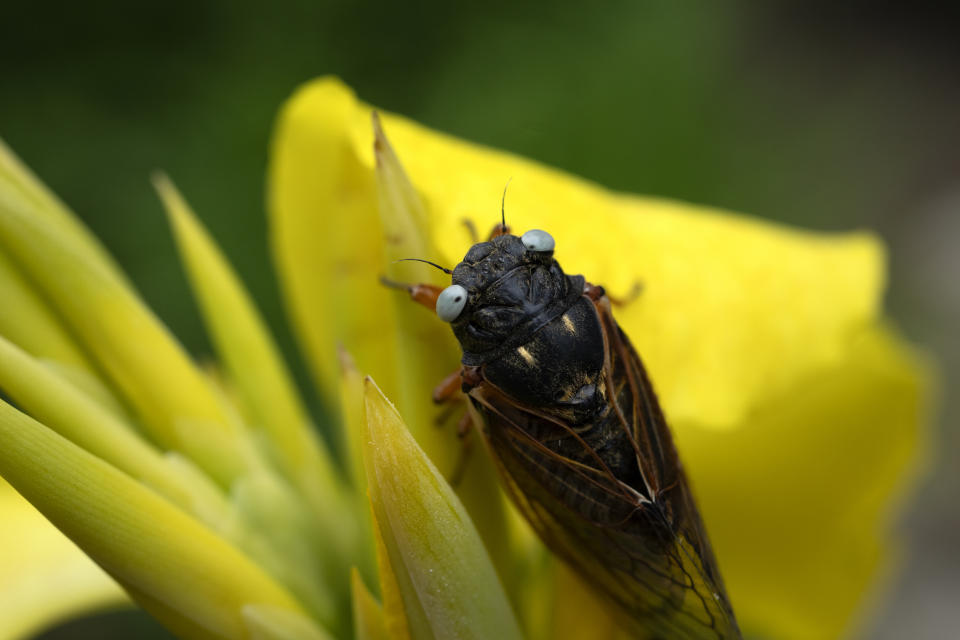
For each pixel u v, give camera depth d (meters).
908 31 0.65
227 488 0.16
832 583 0.19
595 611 0.16
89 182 0.36
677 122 0.39
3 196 0.16
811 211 0.50
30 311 0.16
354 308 0.16
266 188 0.37
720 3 0.42
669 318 0.16
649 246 0.17
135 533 0.15
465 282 0.16
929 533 0.45
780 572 0.19
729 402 0.16
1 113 0.37
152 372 0.16
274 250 0.18
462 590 0.15
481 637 0.15
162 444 0.16
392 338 0.16
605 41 0.39
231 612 0.15
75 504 0.15
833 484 0.18
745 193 0.44
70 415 0.16
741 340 0.16
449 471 0.16
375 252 0.16
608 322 0.16
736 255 0.17
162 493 0.16
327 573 0.17
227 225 0.37
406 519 0.15
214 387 0.17
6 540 0.17
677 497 0.16
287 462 0.17
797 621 0.19
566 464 0.16
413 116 0.39
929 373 0.18
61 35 0.37
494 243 0.16
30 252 0.16
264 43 0.38
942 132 0.60
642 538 0.16
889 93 0.61
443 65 0.39
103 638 0.34
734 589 0.19
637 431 0.16
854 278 0.17
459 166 0.16
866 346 0.18
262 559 0.16
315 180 0.17
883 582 0.19
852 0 0.67
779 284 0.17
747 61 0.61
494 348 0.16
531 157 0.38
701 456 0.18
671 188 0.39
